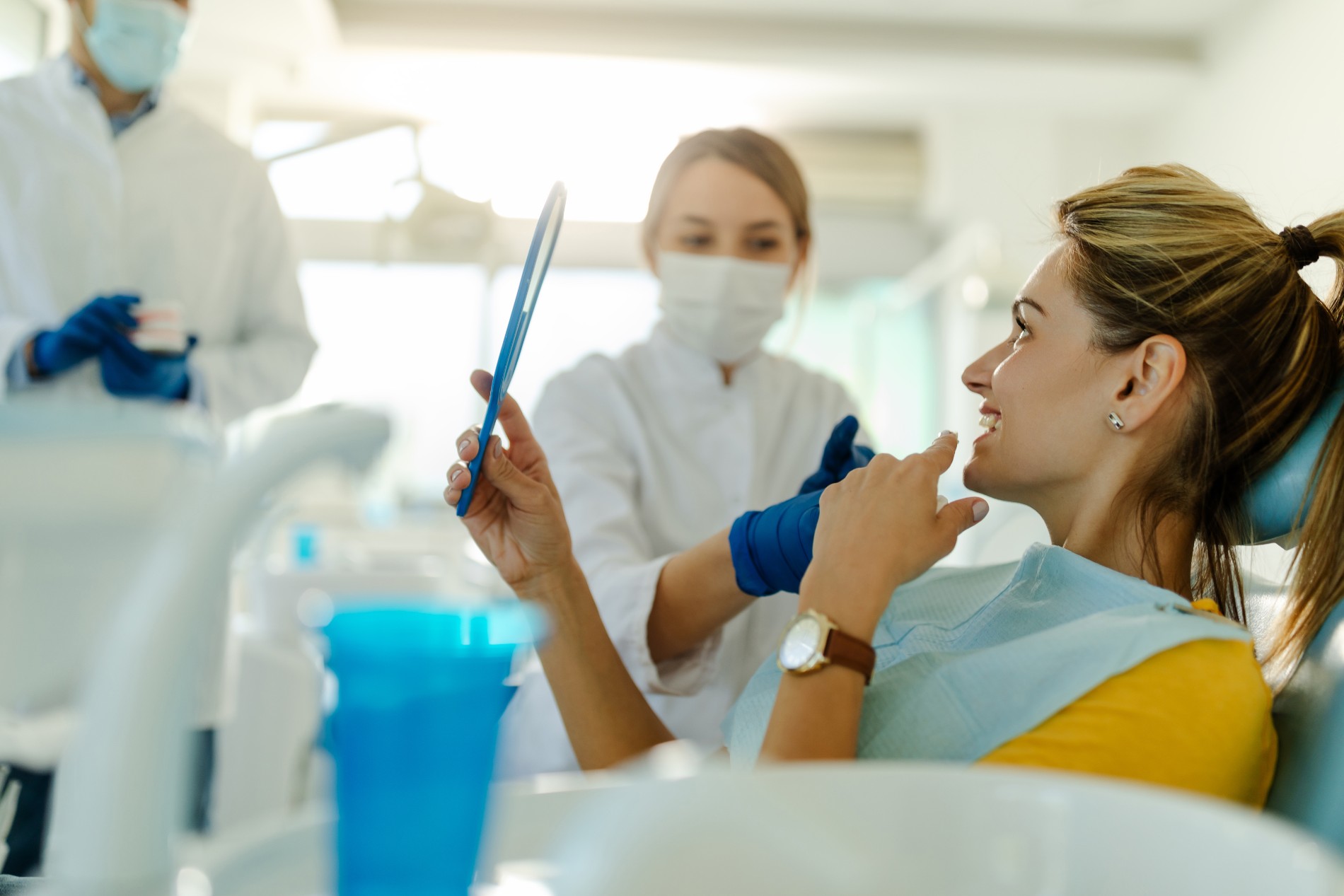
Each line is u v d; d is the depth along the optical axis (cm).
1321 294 158
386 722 47
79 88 220
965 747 85
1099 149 555
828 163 565
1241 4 473
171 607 43
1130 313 101
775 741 82
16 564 140
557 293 530
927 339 562
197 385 212
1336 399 100
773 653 108
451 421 405
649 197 192
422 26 468
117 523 127
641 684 140
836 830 51
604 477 166
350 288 496
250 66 464
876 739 89
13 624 149
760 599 167
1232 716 79
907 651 108
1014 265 464
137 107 231
